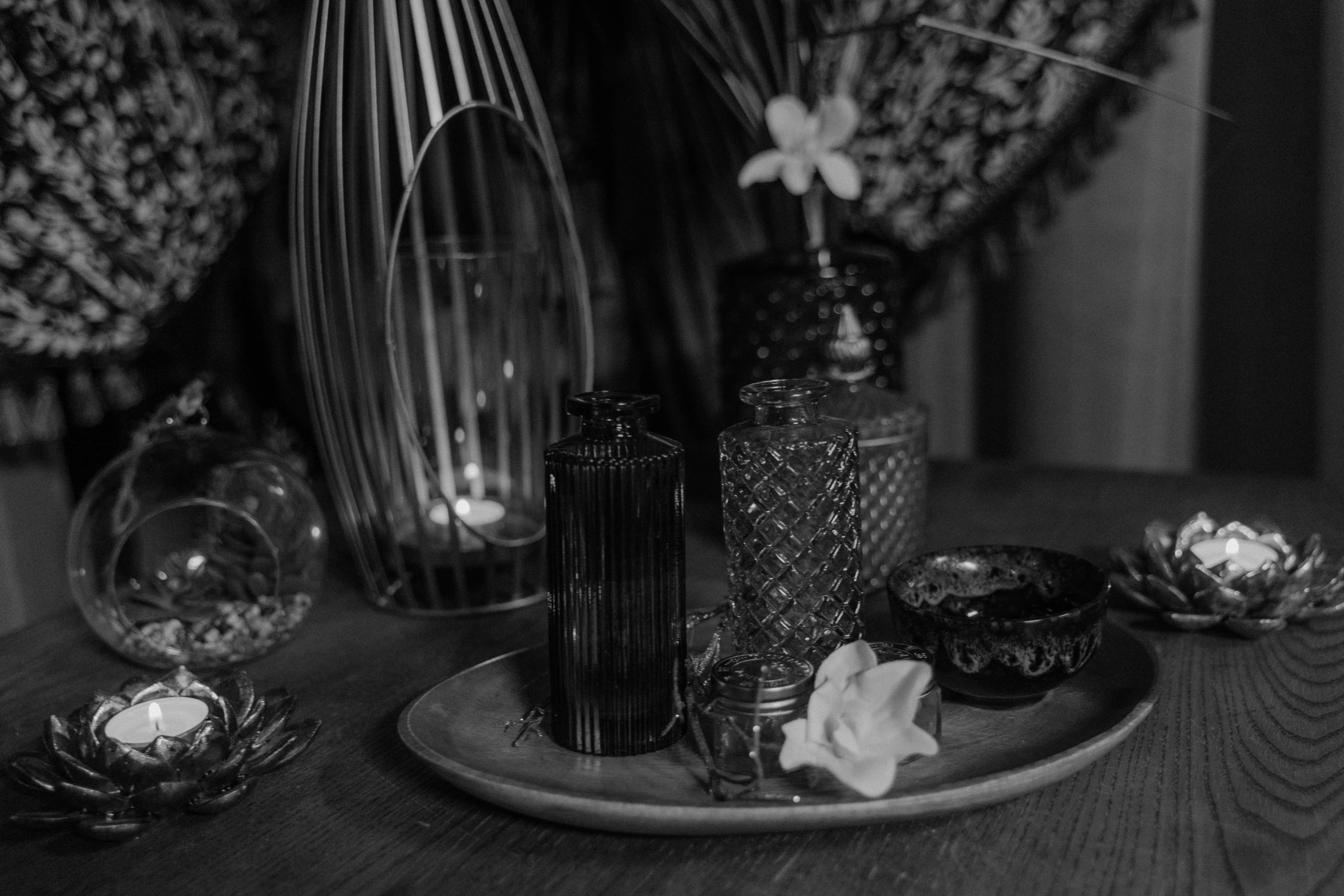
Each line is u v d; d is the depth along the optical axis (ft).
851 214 3.54
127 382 3.40
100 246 2.96
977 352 3.87
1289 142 3.44
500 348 2.83
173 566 2.49
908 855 1.95
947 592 2.38
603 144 3.69
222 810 2.05
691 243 3.67
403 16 2.49
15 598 3.53
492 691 2.32
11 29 2.72
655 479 2.08
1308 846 1.92
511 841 2.01
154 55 3.00
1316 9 3.34
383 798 2.12
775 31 3.19
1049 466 3.42
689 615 2.44
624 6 3.55
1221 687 2.30
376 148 2.42
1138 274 3.52
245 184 3.37
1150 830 1.96
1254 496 3.12
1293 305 3.54
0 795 2.17
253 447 2.65
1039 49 2.99
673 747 2.16
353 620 2.72
